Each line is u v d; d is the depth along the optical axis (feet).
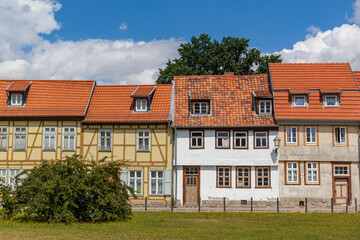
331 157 95.61
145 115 98.63
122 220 69.26
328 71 104.27
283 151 95.81
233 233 57.06
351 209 89.86
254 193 95.61
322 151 95.66
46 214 65.46
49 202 63.93
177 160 97.04
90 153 92.94
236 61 146.30
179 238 52.70
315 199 94.99
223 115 98.99
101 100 103.30
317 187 95.25
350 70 104.22
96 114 99.76
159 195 96.37
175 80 108.27
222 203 95.86
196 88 105.81
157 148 97.55
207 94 102.78
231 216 76.59
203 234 55.98
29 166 98.78
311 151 95.66
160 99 102.27
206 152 96.99
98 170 67.82
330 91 97.25
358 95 98.32
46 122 99.81
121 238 52.21
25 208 66.80
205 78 108.27
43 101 101.86
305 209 86.22
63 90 104.83
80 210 67.05
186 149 97.30
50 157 98.84
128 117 98.53
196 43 146.10
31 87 104.68
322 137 95.96
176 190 96.63
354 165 95.45
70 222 64.08
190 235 54.90
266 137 96.48
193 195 96.84
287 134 96.43
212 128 97.19
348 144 95.71
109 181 68.23
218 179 96.68
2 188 68.80
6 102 101.50
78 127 99.19
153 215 77.51
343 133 96.37
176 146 97.45
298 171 95.55
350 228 62.54
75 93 104.37
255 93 100.83
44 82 106.22
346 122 95.81
